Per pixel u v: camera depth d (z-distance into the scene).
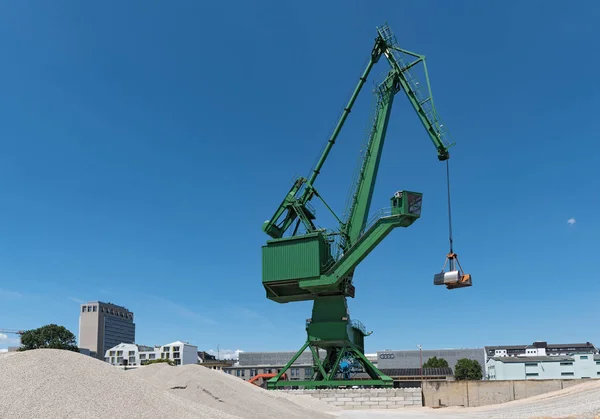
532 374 89.88
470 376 99.81
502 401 50.66
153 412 16.83
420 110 47.53
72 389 16.69
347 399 44.31
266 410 24.66
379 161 50.12
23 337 90.62
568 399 38.12
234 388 27.09
